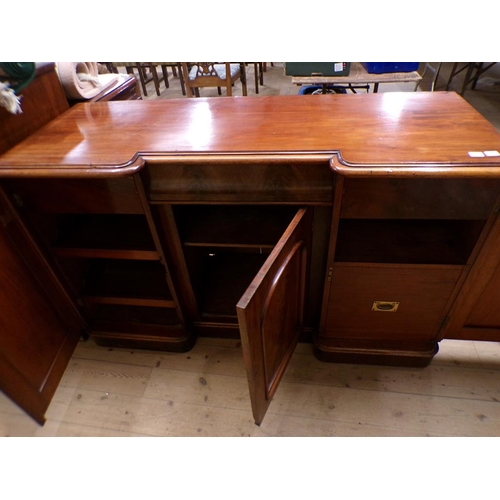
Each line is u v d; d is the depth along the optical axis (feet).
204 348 4.75
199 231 3.79
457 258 3.36
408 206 2.88
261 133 3.25
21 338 3.68
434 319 3.85
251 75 15.02
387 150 2.80
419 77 6.85
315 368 4.39
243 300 2.29
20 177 2.98
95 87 5.00
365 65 7.32
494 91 11.59
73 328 4.69
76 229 4.05
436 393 4.06
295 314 3.91
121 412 4.09
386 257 3.42
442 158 2.64
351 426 3.82
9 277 3.49
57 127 3.69
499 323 3.85
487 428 3.73
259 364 2.90
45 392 4.04
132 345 4.74
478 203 2.78
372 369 4.34
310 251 3.56
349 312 3.91
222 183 3.03
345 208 2.96
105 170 2.83
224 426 3.90
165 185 3.08
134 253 3.72
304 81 7.06
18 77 3.35
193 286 4.26
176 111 3.94
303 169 2.88
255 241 3.62
